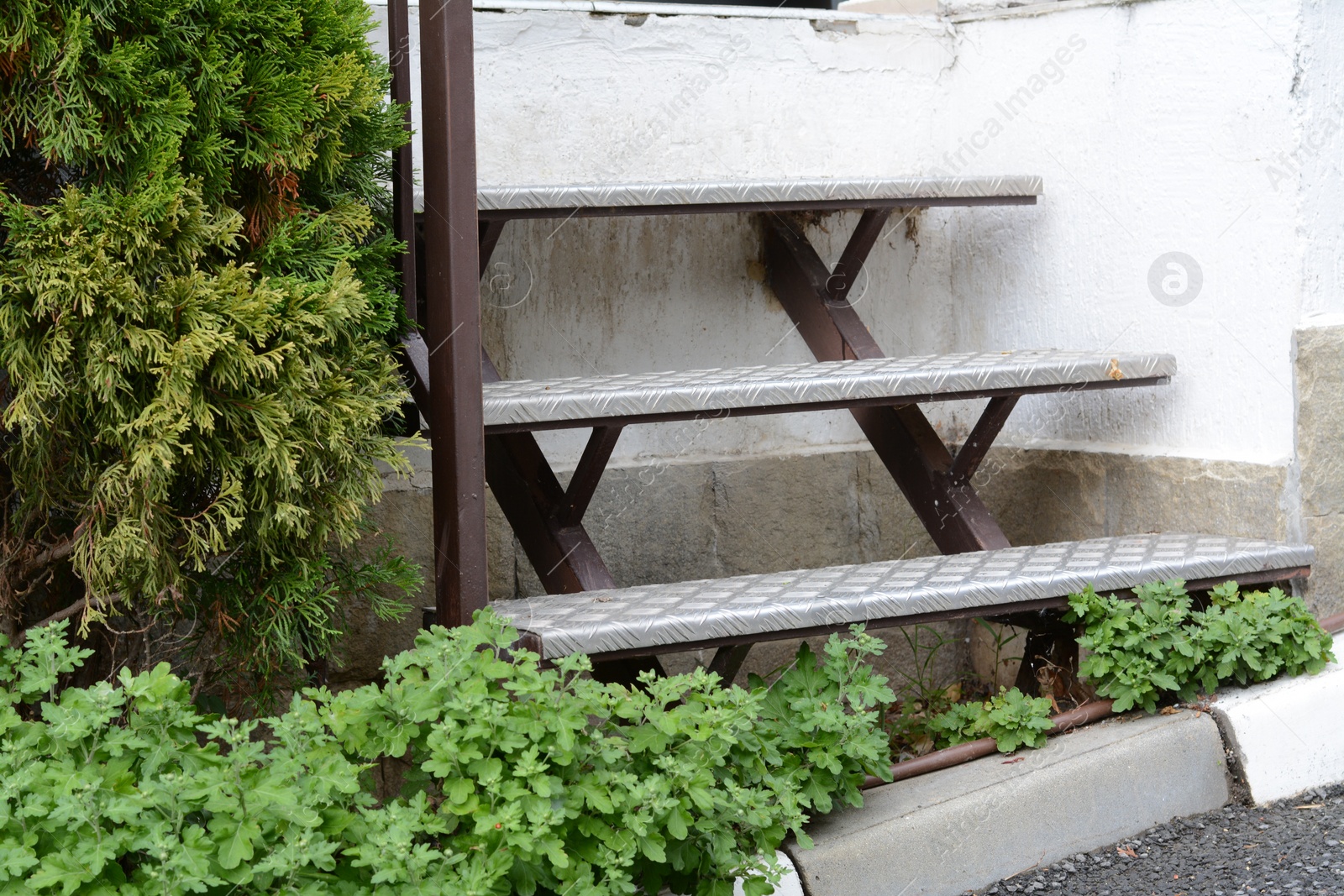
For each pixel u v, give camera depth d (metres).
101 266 1.66
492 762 1.62
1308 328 2.59
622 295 3.05
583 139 2.98
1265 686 2.43
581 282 3.00
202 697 2.16
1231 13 2.66
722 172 3.14
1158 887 1.98
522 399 2.18
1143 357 2.74
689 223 3.11
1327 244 2.63
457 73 1.99
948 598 2.26
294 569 1.94
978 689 3.28
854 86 3.27
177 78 1.75
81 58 1.69
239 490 1.77
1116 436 3.02
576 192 2.54
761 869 1.77
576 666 1.81
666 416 2.30
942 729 2.40
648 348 3.09
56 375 1.69
